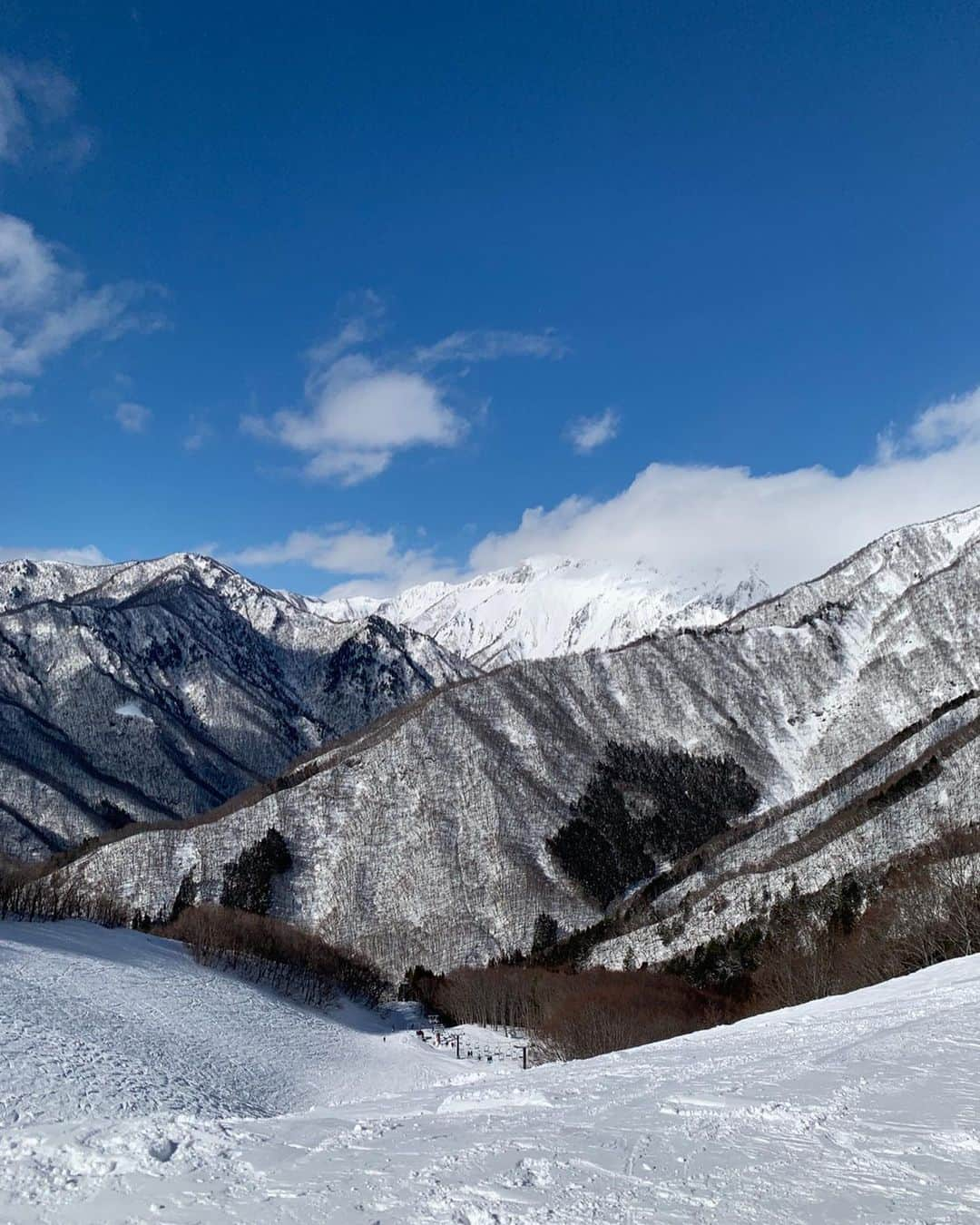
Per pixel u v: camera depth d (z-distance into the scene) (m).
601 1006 69.50
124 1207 8.93
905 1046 14.24
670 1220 7.72
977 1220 7.19
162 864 164.12
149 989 66.62
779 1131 10.17
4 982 50.53
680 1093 13.12
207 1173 9.89
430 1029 97.19
